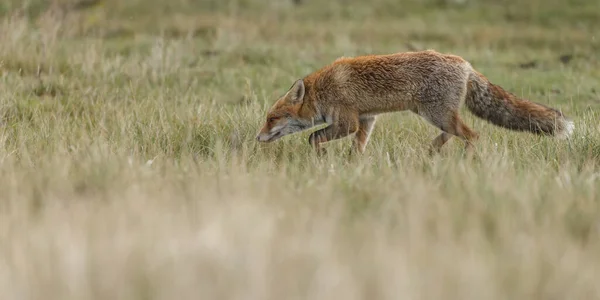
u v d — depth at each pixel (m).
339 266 7.01
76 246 7.55
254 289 6.52
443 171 11.77
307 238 7.88
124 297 6.45
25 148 13.62
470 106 14.99
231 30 31.28
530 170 12.35
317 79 14.97
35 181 10.86
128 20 33.00
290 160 14.23
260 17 35.72
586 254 7.66
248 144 15.00
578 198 10.05
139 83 21.33
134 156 12.91
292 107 14.94
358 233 8.16
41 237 7.91
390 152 14.53
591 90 22.12
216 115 17.27
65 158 12.49
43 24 25.05
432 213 9.05
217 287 6.59
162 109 17.53
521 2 37.53
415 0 38.91
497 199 9.67
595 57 27.33
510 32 32.81
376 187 10.74
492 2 38.06
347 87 14.71
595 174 12.12
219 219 8.41
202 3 36.84
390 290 6.45
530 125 14.73
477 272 6.82
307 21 35.56
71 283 6.61
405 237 8.00
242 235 7.86
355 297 6.38
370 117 15.36
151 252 7.41
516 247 7.68
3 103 17.83
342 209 9.27
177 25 32.12
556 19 35.28
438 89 14.52
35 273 6.83
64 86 20.23
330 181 11.16
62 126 16.05
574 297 6.54
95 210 9.20
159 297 6.45
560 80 23.48
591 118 16.98
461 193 10.09
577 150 14.11
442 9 37.75
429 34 32.47
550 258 7.39
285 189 10.49
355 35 32.28
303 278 6.75
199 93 21.22
